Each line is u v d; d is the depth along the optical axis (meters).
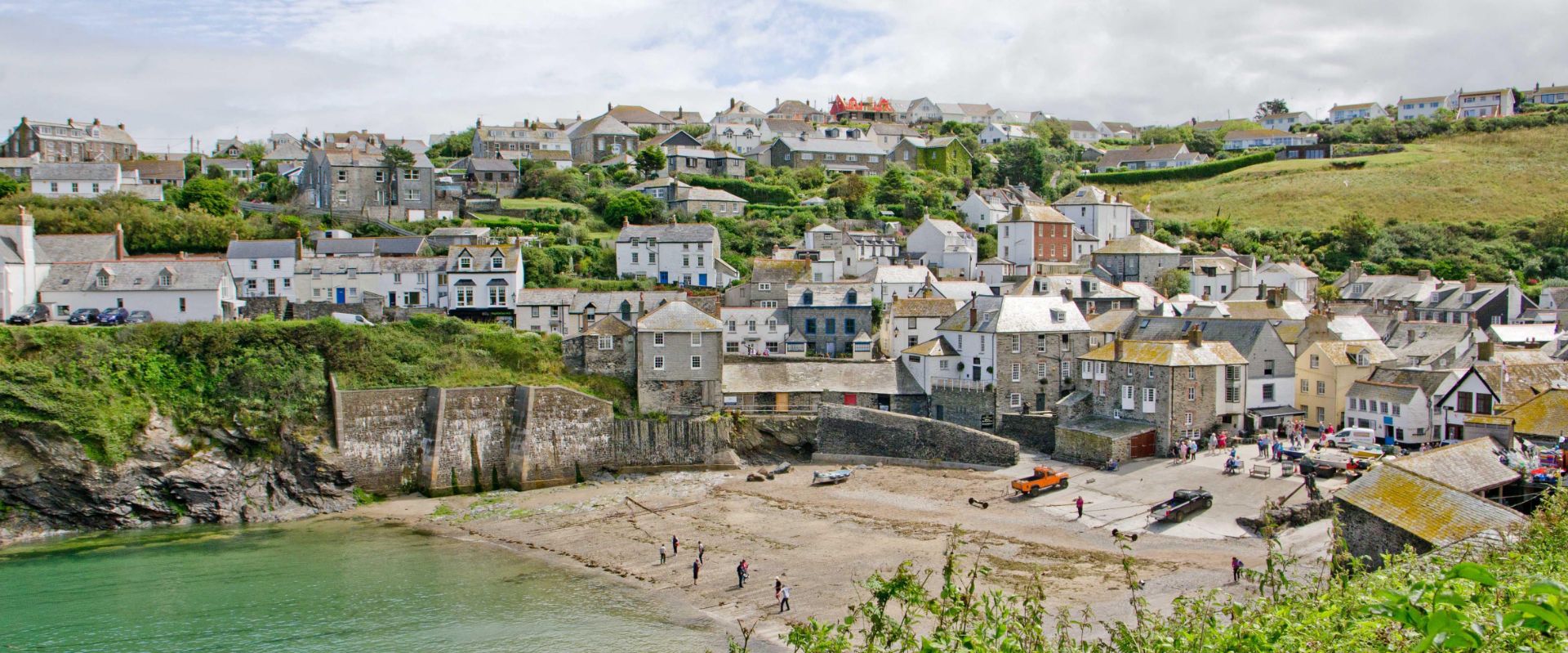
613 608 53.53
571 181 160.12
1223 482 68.88
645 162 175.75
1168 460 76.19
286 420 77.94
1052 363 89.50
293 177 161.00
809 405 92.56
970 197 164.75
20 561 62.91
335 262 108.12
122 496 71.88
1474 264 149.50
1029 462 81.25
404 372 85.50
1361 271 142.12
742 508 72.00
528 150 189.88
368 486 79.25
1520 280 141.62
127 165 155.00
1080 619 46.91
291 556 63.72
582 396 85.38
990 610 21.77
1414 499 44.94
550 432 83.69
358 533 69.38
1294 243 162.00
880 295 118.38
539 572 59.69
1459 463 51.19
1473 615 15.18
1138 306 108.94
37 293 93.50
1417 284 128.62
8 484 68.69
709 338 90.12
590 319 105.31
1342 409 82.25
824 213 160.50
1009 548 59.91
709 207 155.75
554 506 75.25
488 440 82.94
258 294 107.31
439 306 107.94
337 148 175.00
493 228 131.50
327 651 48.06
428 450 80.88
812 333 106.50
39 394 71.19
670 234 125.00
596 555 62.69
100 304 93.12
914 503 71.25
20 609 53.81
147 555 64.31
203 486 73.88
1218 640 20.14
